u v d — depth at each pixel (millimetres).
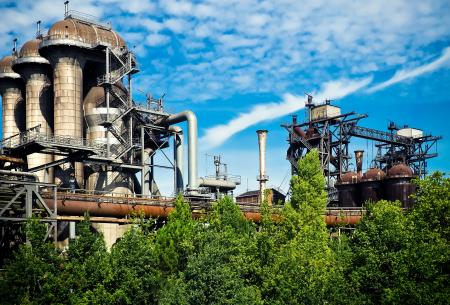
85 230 36281
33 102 89750
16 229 48594
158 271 38375
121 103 84500
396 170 99000
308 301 36656
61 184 79750
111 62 87000
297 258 39125
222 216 51719
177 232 47156
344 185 105688
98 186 81062
